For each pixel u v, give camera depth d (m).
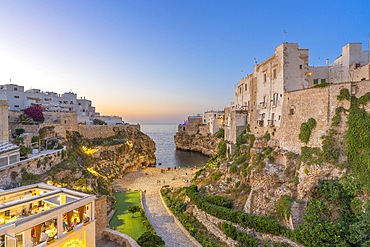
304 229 21.84
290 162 30.20
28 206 17.67
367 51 38.44
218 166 46.69
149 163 83.62
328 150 26.22
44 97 79.56
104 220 26.00
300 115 31.62
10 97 67.50
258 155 34.91
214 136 98.94
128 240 23.39
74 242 17.45
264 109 40.97
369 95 25.16
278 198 27.05
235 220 26.64
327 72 39.62
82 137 66.44
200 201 31.98
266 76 41.03
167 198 41.50
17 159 33.19
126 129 87.00
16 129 48.28
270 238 23.80
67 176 38.22
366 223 19.94
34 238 15.45
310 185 25.62
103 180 47.78
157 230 30.77
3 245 13.15
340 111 26.86
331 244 20.12
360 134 24.45
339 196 23.44
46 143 45.88
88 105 104.25
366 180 22.61
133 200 43.47
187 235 28.97
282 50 35.91
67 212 17.14
